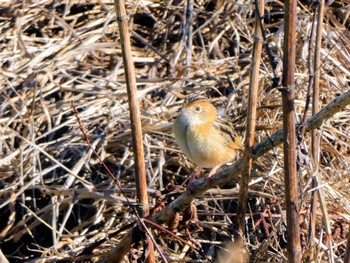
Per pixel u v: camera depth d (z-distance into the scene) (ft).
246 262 21.09
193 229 25.36
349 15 31.40
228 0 31.86
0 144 28.09
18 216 27.63
